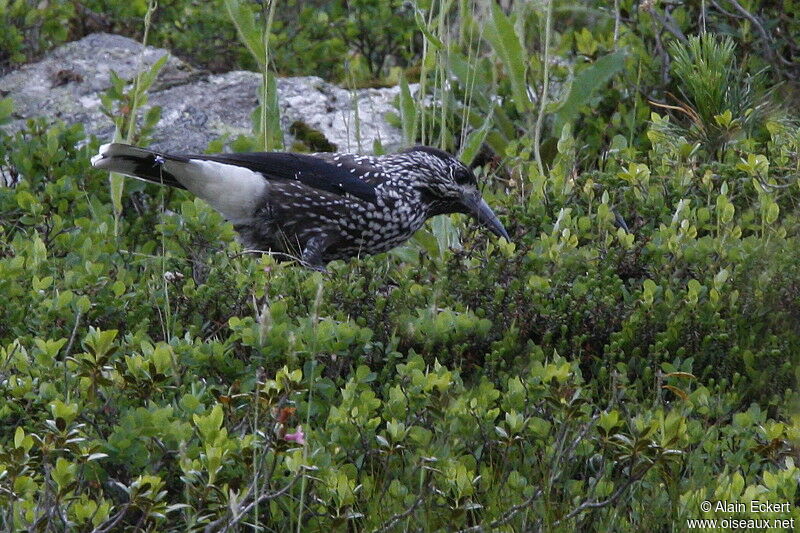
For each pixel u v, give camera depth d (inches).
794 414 337.1
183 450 282.7
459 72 593.0
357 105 595.8
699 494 307.7
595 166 570.9
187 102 625.9
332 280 404.8
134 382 323.3
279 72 692.1
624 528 305.6
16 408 324.8
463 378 378.6
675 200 450.0
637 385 361.7
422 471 301.4
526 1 612.4
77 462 293.1
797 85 528.4
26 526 277.1
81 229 453.7
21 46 655.1
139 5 708.0
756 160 428.8
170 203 534.9
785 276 372.8
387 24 716.0
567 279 405.1
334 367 356.5
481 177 559.2
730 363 374.9
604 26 650.2
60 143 524.4
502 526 298.0
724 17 592.4
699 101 488.4
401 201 489.7
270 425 307.7
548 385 319.3
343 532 292.4
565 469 315.3
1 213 480.4
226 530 278.1
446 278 403.9
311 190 477.4
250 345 352.8
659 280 404.2
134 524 302.5
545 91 523.2
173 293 398.0
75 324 370.0
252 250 469.4
